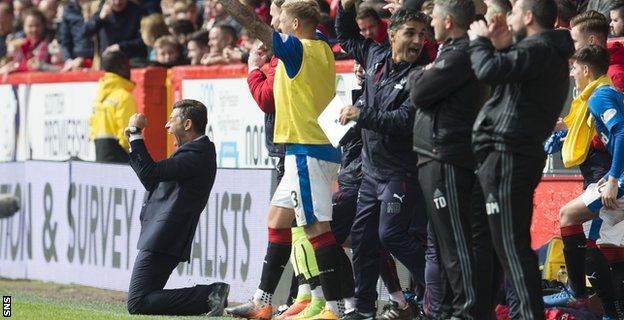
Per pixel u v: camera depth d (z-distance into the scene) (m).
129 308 31.05
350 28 28.70
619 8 30.91
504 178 21.89
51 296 38.31
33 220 43.72
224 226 35.62
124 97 43.25
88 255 40.72
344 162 29.53
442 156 23.47
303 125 27.62
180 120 31.52
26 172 44.12
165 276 31.25
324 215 27.73
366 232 27.75
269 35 27.09
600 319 27.94
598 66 27.36
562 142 28.95
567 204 27.62
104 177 39.88
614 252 28.08
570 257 27.52
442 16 23.64
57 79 47.91
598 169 27.94
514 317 26.33
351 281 28.80
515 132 21.77
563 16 32.44
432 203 23.80
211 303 30.91
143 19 46.12
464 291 23.70
